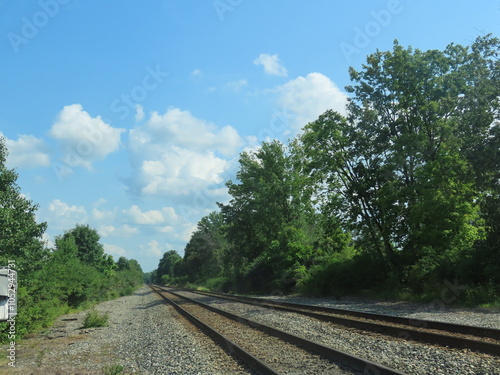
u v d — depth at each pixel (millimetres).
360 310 20031
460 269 22469
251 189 58219
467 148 25156
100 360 11570
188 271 124062
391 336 11305
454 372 7480
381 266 32406
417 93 31656
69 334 18344
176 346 12609
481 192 26531
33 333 18969
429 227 28453
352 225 35344
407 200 30469
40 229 18750
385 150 33438
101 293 54844
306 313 18312
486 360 8008
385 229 32875
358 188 33969
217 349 11391
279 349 10602
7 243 16969
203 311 23922
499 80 25359
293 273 41812
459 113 29656
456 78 30938
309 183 37438
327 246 42438
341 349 10164
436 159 29281
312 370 8242
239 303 28750
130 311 31156
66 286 33625
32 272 20078
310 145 36438
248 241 62125
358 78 34656
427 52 31891
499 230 22922
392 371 7320
